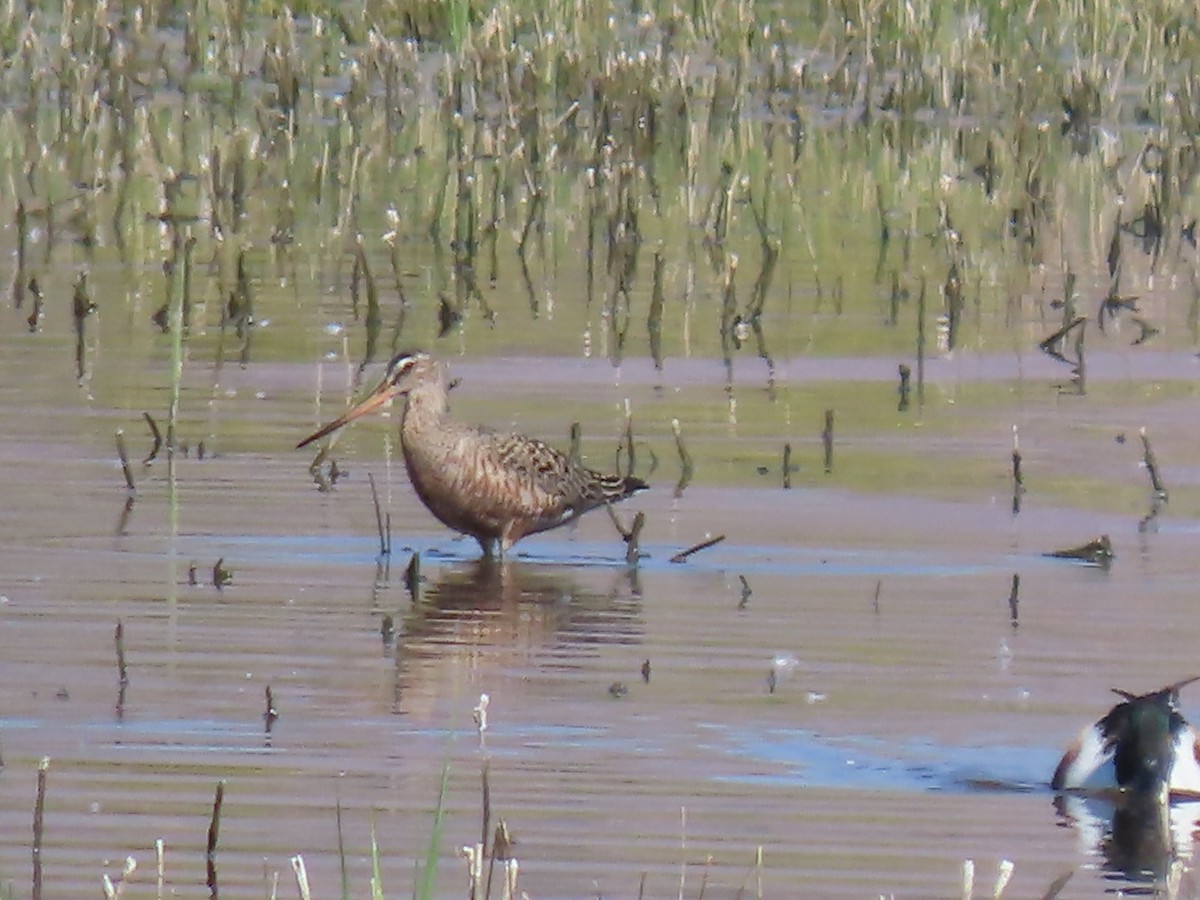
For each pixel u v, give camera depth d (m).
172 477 14.62
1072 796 10.00
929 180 24.50
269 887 8.85
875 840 9.46
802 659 11.70
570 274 20.53
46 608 12.19
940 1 29.92
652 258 21.17
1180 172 23.95
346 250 21.09
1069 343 18.69
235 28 28.53
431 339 18.22
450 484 13.35
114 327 18.33
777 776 10.14
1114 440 16.00
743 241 21.78
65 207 22.33
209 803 9.69
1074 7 29.92
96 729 10.50
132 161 23.88
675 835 9.45
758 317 19.05
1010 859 9.31
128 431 15.59
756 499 14.59
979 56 28.48
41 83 27.48
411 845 9.30
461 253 21.11
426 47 29.75
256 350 17.73
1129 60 29.73
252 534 13.66
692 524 14.12
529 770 10.14
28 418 15.76
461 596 12.70
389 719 10.73
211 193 21.89
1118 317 19.52
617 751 10.40
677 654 11.74
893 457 15.50
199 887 8.86
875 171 24.88
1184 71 28.88
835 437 15.95
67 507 13.94
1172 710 10.22
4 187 23.09
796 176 24.34
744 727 10.73
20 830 9.35
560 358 17.77
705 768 10.22
